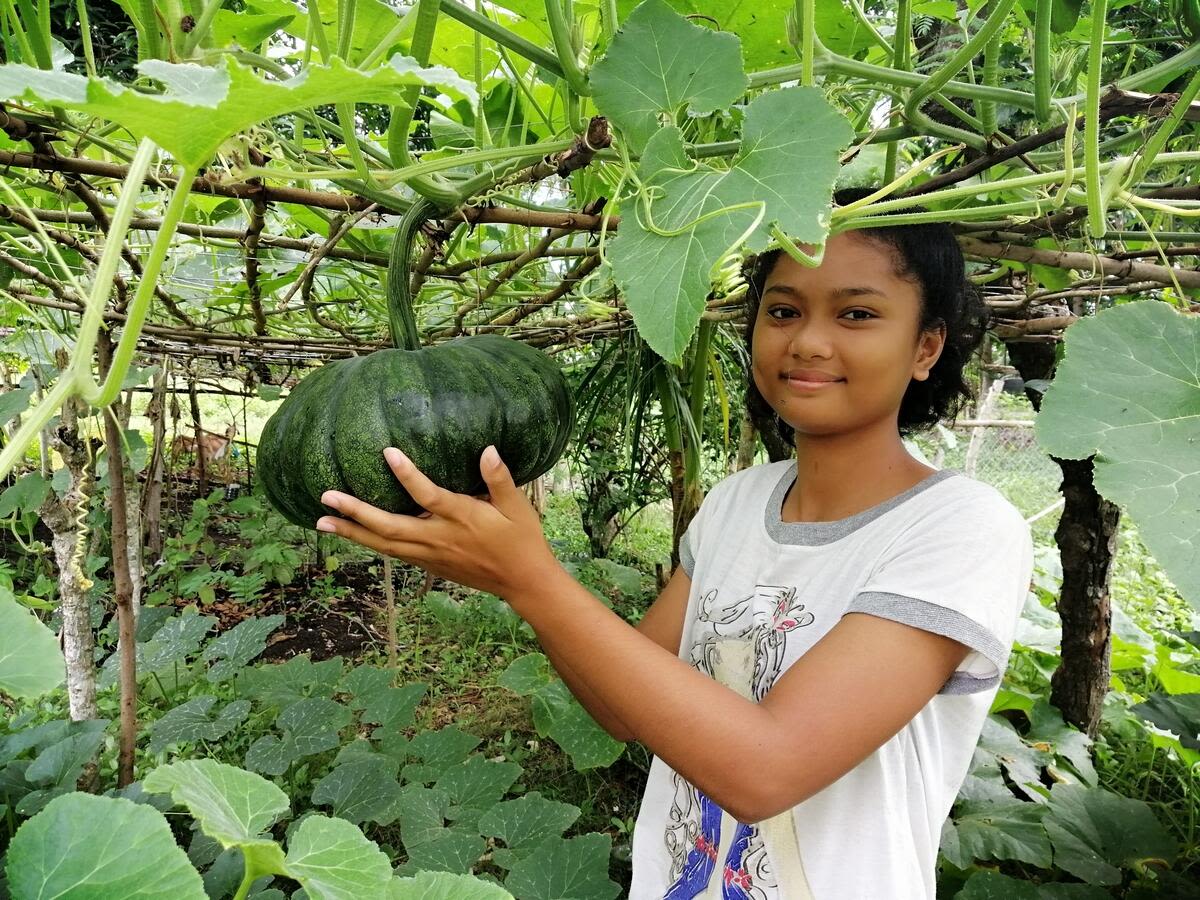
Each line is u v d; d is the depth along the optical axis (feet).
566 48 2.96
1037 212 2.98
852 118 4.84
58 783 6.50
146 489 16.60
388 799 7.38
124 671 7.09
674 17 2.58
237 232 5.20
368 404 3.48
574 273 5.68
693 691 2.85
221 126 1.81
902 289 3.42
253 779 2.85
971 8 4.32
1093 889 6.56
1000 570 3.30
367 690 9.57
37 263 6.29
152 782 2.48
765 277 3.79
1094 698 9.46
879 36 4.02
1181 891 7.07
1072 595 9.12
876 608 3.19
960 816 7.70
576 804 9.86
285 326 9.77
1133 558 20.40
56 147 4.43
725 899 3.96
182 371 19.21
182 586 15.57
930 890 3.80
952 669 3.26
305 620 15.84
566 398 4.07
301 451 3.55
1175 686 9.93
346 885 2.39
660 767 4.91
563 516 23.61
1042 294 6.37
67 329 7.87
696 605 4.62
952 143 4.58
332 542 18.02
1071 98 3.32
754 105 2.40
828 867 3.63
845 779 3.69
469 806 7.44
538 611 3.00
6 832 6.78
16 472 9.62
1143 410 2.58
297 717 8.38
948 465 26.96
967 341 4.31
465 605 15.03
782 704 2.96
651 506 24.86
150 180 3.41
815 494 4.17
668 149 2.52
